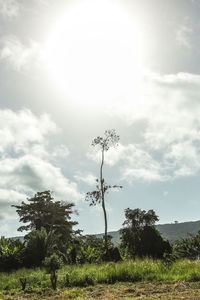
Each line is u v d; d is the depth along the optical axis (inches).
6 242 1145.4
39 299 394.6
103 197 1366.9
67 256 1058.7
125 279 519.8
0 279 641.6
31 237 1093.1
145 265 577.0
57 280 530.6
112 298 363.3
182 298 327.3
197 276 463.5
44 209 2055.9
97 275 536.1
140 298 347.9
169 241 1513.3
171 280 477.1
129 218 1596.9
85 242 1701.5
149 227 1541.6
